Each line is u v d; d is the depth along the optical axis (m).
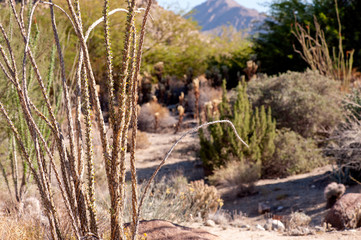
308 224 6.00
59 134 1.90
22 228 2.86
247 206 7.66
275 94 12.44
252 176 8.52
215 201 7.30
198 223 6.11
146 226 3.47
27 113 1.83
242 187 8.45
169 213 5.93
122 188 1.82
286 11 23.34
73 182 1.90
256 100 12.93
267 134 10.08
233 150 9.84
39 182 1.96
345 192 7.32
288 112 11.79
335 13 20.61
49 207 1.98
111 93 1.78
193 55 27.31
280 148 10.09
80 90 1.89
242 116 10.23
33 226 2.95
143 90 22.55
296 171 9.62
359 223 5.23
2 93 4.03
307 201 7.33
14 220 3.13
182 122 18.92
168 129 18.25
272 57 23.52
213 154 9.97
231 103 13.30
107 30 1.76
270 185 8.95
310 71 13.18
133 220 1.86
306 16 22.06
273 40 23.73
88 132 1.88
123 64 1.72
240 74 24.62
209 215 6.54
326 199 6.77
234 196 8.42
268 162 9.88
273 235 5.11
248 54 25.95
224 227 5.70
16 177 4.12
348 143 7.50
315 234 4.96
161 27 24.66
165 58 25.03
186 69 27.30
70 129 1.89
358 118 8.26
